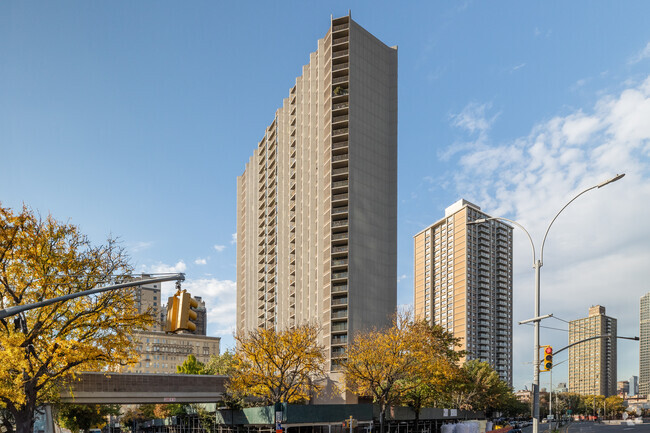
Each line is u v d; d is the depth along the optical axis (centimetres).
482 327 18150
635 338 2694
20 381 2700
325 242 9750
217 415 6075
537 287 2447
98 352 2861
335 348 8969
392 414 6500
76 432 7044
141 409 11862
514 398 13588
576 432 8094
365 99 10275
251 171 15250
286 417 4872
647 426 10512
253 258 14425
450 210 19262
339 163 9844
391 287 9731
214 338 18912
